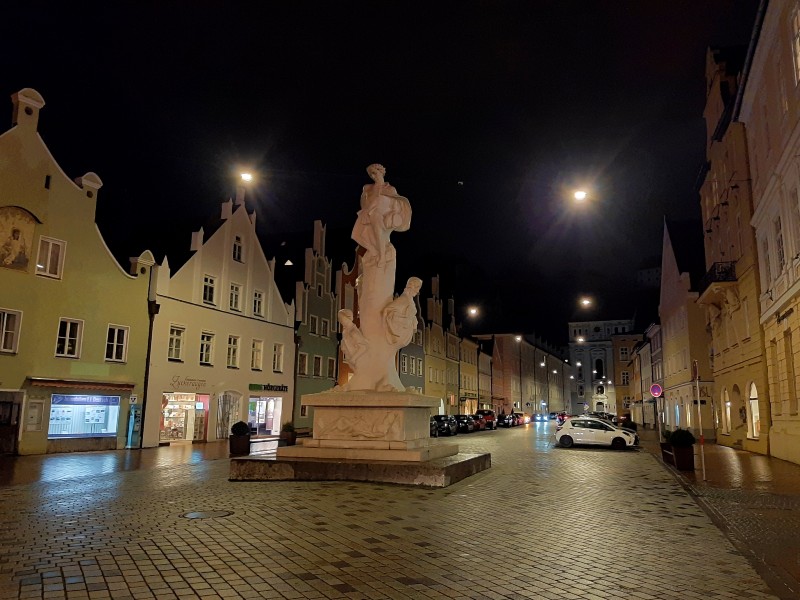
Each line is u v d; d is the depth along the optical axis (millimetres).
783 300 20359
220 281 32531
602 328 134875
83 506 9719
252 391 34562
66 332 23828
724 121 29344
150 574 5883
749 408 26547
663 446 21016
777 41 20172
